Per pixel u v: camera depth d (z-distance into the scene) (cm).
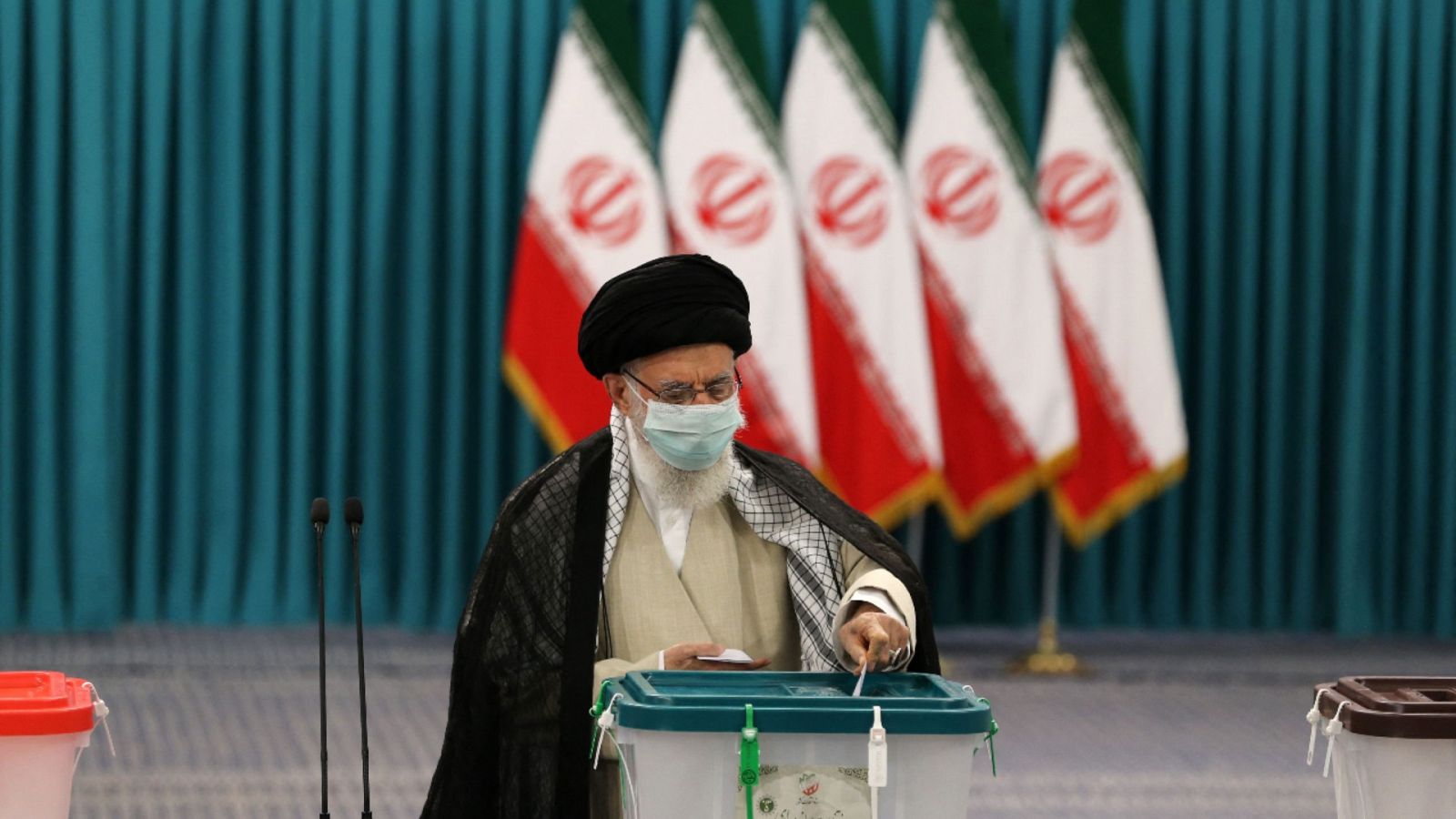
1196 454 2809
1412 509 2847
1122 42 2538
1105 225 2534
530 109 2677
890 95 2686
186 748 1928
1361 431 2805
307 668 2380
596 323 920
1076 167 2536
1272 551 2822
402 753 1928
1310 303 2797
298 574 2667
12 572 2600
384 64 2652
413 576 2680
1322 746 2066
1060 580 2830
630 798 783
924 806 753
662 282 908
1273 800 1812
